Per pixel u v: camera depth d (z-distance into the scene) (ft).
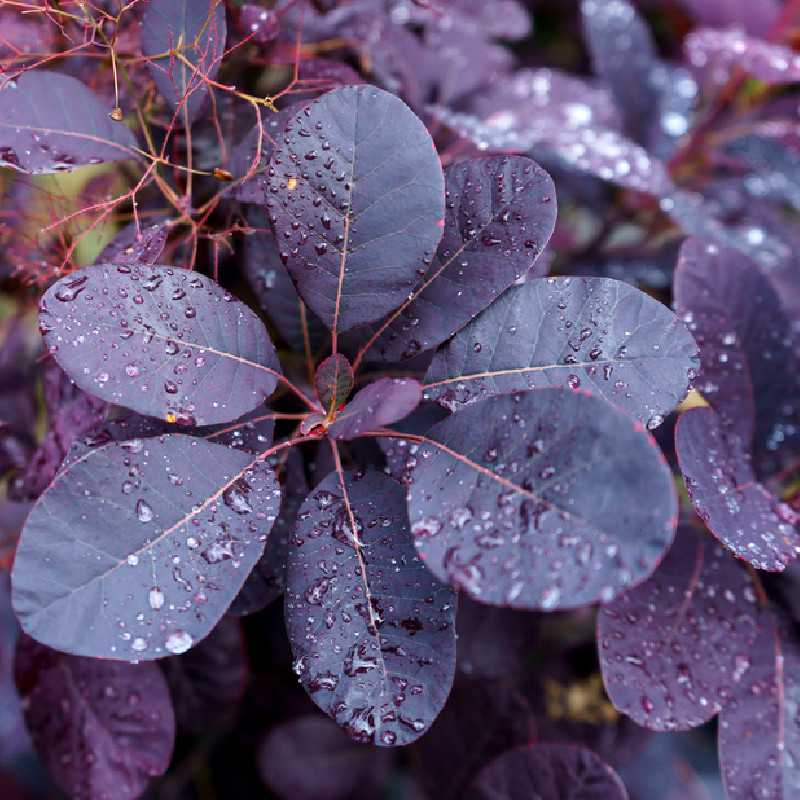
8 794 1.80
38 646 1.26
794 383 1.27
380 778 1.60
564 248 1.75
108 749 1.23
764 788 1.18
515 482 1.02
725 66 1.74
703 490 1.12
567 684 1.50
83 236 1.27
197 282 1.09
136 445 1.07
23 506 1.71
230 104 1.27
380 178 1.08
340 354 1.13
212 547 1.06
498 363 1.12
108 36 1.24
